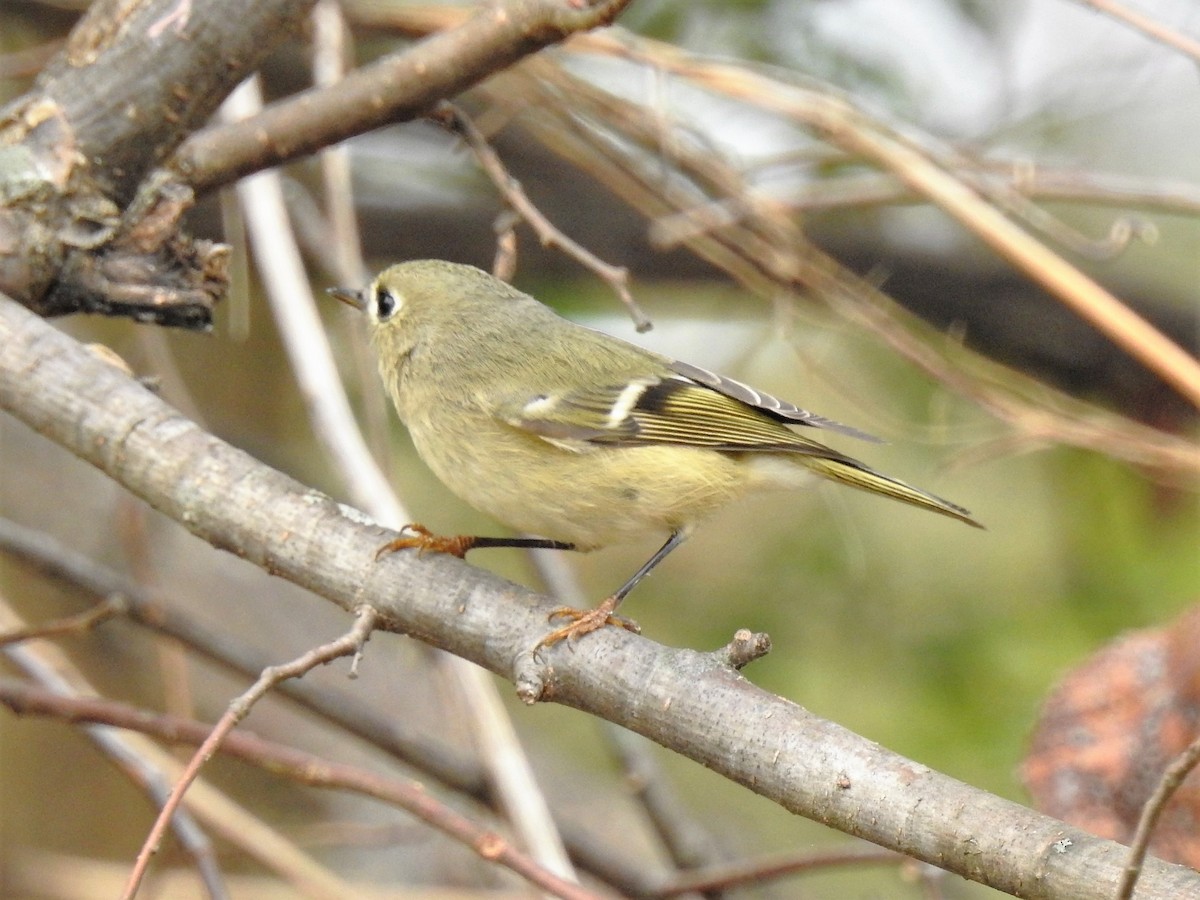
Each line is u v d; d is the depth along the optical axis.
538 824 6.71
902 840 4.18
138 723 6.07
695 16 9.84
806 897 10.70
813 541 9.96
